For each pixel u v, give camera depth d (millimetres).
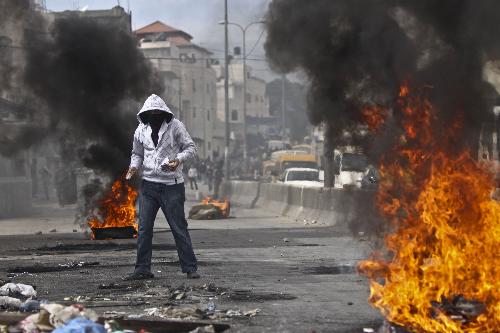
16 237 16469
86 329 4961
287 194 28172
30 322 5398
